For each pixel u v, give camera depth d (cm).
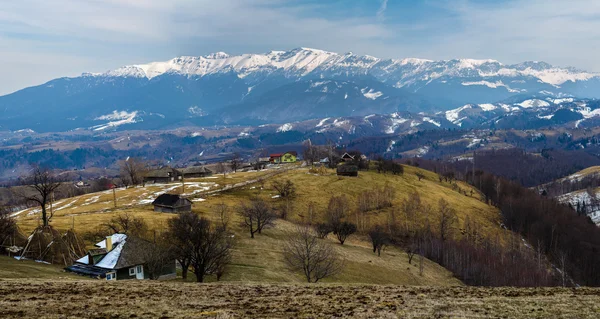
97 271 7544
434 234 16262
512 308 3825
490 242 16412
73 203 18625
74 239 9019
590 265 15900
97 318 3503
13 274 6388
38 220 12444
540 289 5156
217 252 7912
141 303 4125
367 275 10450
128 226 11044
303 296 4684
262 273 9025
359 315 3612
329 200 18525
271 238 12406
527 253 16375
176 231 8000
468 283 12406
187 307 4019
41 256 8319
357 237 15312
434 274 12544
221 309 3919
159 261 7719
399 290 5197
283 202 17438
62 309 3772
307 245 9138
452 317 3519
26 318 3412
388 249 14562
